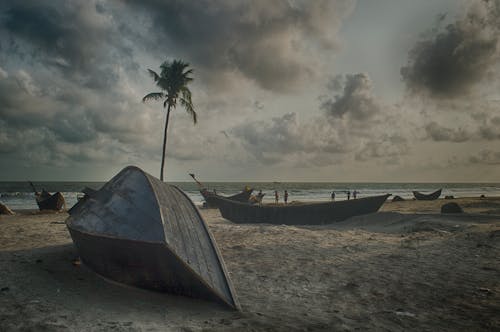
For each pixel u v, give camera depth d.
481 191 90.06
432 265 6.39
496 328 3.46
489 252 7.31
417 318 3.81
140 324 3.30
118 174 6.01
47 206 22.55
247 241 9.38
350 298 4.59
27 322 3.18
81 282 4.62
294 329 3.43
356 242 9.23
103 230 4.41
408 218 14.69
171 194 6.04
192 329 3.28
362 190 87.31
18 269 5.13
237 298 4.40
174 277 4.20
